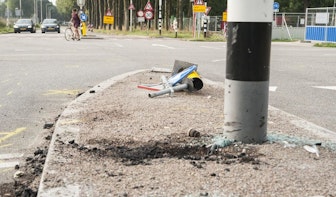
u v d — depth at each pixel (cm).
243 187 344
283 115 618
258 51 436
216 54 1756
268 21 435
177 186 346
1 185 387
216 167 389
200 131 512
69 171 378
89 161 406
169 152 438
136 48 2070
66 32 2848
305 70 1248
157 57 1589
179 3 4506
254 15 429
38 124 610
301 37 3722
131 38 3344
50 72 1137
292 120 584
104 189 340
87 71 1166
